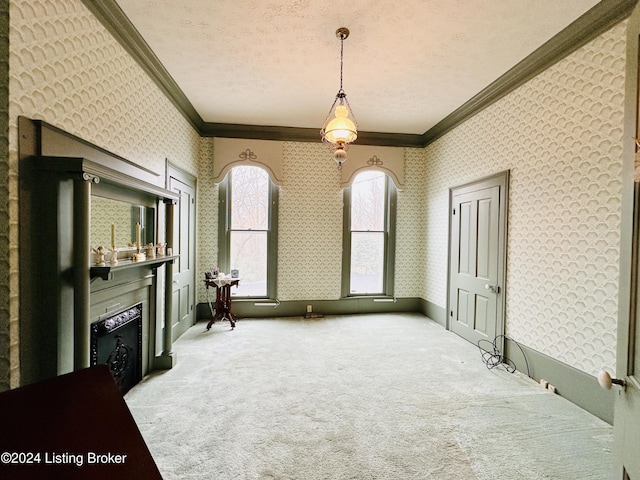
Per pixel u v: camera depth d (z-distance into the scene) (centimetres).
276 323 442
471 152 380
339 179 488
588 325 229
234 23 238
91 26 202
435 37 253
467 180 388
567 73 247
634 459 100
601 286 220
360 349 344
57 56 173
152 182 294
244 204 475
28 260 156
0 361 148
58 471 76
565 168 250
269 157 465
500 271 323
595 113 225
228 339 372
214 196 460
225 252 468
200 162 455
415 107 393
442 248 447
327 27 243
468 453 180
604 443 191
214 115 424
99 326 204
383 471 165
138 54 262
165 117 326
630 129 106
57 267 165
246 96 365
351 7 221
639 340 102
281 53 278
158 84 306
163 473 162
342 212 492
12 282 149
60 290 167
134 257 228
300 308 485
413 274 512
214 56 283
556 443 190
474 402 237
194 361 307
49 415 89
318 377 275
